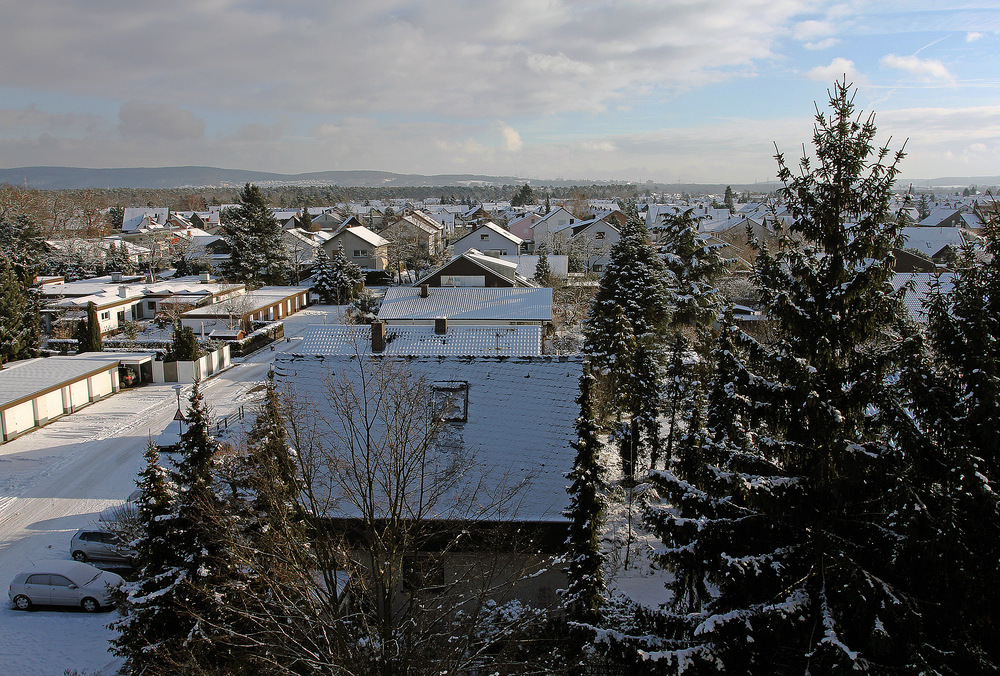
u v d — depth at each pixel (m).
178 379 43.53
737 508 11.65
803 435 10.97
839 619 10.31
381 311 46.47
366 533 13.53
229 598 13.88
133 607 13.60
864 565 10.66
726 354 12.33
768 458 11.78
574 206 161.50
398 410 14.86
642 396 28.77
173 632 13.70
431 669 12.57
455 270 56.12
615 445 31.42
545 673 13.45
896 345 10.91
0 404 32.19
